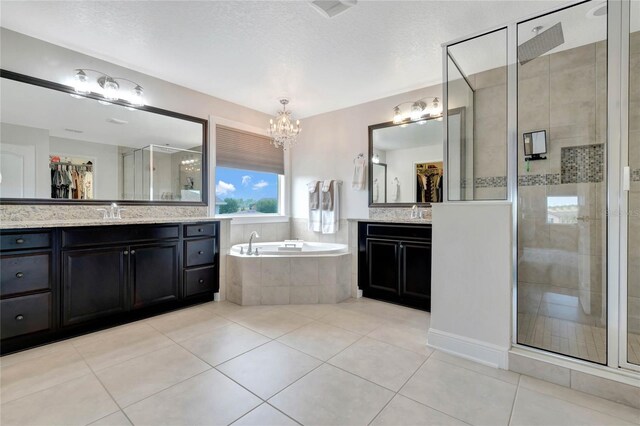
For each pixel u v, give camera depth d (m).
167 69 3.14
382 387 1.78
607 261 1.86
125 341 2.36
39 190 2.60
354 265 3.62
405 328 2.66
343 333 2.54
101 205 2.93
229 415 1.53
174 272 3.03
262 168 4.45
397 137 3.75
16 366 1.97
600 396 1.71
